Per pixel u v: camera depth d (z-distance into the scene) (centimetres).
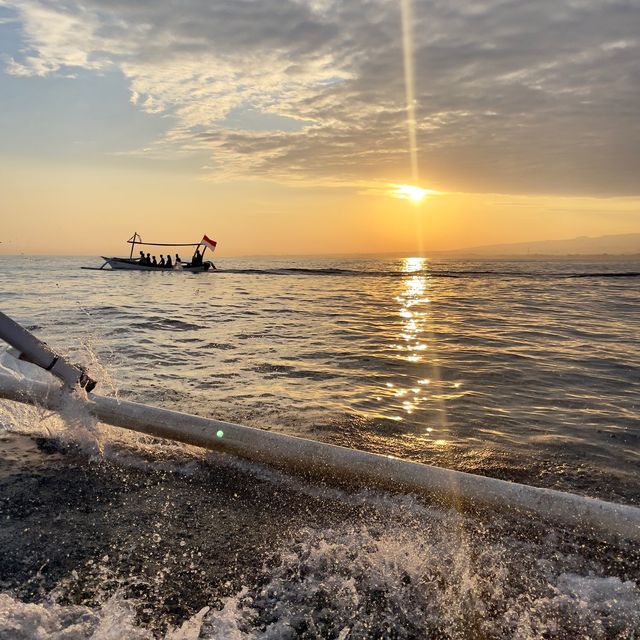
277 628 160
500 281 3353
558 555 210
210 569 192
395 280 3462
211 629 156
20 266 5706
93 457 297
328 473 274
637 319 1275
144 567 191
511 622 169
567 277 3875
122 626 152
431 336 974
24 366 351
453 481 254
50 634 147
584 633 165
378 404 493
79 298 1705
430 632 163
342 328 1069
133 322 1084
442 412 470
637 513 225
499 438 398
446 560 204
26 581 179
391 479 262
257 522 231
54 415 332
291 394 522
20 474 269
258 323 1130
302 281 3275
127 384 539
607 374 646
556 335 993
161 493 256
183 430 306
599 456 362
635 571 201
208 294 2077
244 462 292
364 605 174
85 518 226
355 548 210
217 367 647
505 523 234
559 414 469
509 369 672
